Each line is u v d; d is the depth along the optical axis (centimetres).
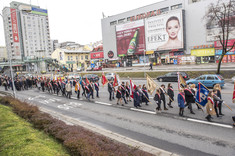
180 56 4231
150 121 1007
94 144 560
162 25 4475
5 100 1384
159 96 1161
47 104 1598
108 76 3186
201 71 2567
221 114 1021
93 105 1467
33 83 2902
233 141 718
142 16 4978
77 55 7256
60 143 618
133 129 909
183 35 4222
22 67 8475
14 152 532
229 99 1343
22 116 952
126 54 5284
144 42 4862
